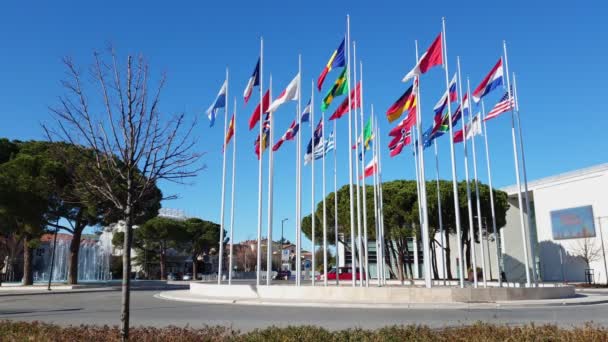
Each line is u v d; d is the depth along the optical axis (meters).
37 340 8.41
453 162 22.78
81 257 61.34
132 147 9.05
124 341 8.07
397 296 21.39
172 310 19.17
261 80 26.38
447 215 40.59
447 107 23.78
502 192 44.06
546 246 50.75
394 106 23.81
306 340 8.23
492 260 57.75
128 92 9.21
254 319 15.61
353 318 15.80
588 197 46.41
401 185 43.22
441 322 14.39
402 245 44.16
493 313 17.62
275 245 104.75
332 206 45.16
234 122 28.02
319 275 56.00
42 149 38.28
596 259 44.66
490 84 23.83
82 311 19.03
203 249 68.69
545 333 8.51
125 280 8.37
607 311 18.47
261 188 26.25
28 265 39.22
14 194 32.47
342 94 24.75
